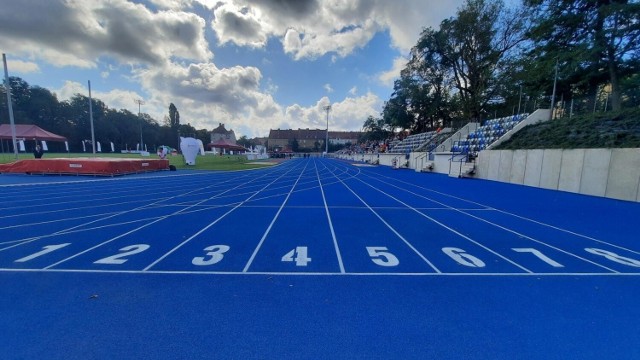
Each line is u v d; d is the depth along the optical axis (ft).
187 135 322.34
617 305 10.17
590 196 35.35
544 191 40.01
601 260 14.60
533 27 67.21
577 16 57.93
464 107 104.12
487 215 24.93
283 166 100.07
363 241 17.35
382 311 9.58
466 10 94.38
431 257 14.78
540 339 8.21
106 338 8.04
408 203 30.66
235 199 32.45
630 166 31.63
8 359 7.22
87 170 53.67
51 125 200.34
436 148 82.43
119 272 12.48
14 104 183.52
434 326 8.77
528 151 46.03
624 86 59.77
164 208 27.02
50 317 9.01
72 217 23.09
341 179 57.00
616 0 53.26
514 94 91.91
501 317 9.31
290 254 14.94
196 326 8.63
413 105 123.44
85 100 236.02
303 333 8.34
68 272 12.44
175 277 12.02
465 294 10.84
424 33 106.73
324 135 367.86
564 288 11.44
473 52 98.68
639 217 24.29
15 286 11.10
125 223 21.26
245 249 15.65
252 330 8.46
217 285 11.32
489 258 14.73
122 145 261.85
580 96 64.03
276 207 27.96
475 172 59.06
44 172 54.08
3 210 25.55
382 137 180.55
